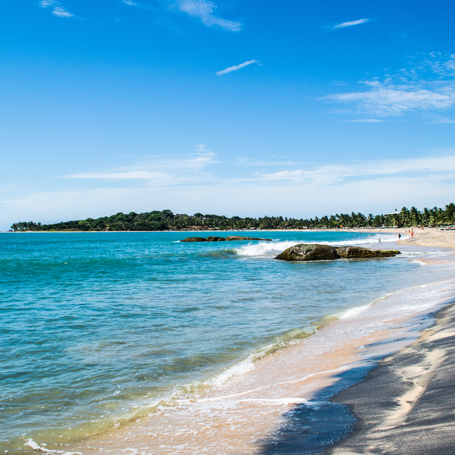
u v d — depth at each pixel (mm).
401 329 10070
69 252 56406
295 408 5562
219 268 30422
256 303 15273
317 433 4520
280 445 4387
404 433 3922
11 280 22766
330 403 5543
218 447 4617
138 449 4809
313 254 37688
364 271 27516
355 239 108500
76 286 20250
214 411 5871
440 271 24453
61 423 5719
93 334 10758
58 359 8688
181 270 28812
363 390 5871
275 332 10852
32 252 57062
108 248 68375
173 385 7195
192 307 14469
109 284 20984
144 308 14297
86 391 6949
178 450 4672
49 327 11539
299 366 7906
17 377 7617
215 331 11008
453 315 10633
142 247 71188
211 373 7816
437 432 3742
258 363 8336
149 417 5840
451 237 73750
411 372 6301
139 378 7559
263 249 51250
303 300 15922
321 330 11125
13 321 12305
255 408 5801
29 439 5230
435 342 7949
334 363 7863
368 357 7898
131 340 10156
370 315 12617
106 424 5652
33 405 6387
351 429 4441
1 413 6086
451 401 4520
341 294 17406
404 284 20016
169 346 9617
